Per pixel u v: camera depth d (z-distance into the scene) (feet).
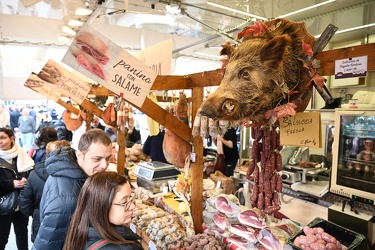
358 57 2.93
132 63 4.19
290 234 5.10
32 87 10.30
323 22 9.96
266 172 3.73
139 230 6.90
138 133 18.86
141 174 9.26
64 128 19.31
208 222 6.14
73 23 10.04
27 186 7.22
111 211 3.48
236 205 5.49
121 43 14.10
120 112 9.43
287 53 3.08
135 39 13.97
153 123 10.46
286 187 7.92
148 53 6.03
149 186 8.87
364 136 6.07
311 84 3.26
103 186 3.48
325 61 3.20
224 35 10.50
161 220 6.59
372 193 5.82
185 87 5.83
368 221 5.76
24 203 7.23
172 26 11.32
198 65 20.59
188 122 7.63
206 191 7.05
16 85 15.99
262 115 3.23
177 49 15.58
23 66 16.03
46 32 12.64
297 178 7.83
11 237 11.48
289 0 8.38
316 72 3.21
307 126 3.34
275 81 3.03
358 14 9.18
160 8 9.22
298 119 3.41
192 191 6.05
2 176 8.19
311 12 9.14
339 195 6.47
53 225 4.32
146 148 12.68
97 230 3.37
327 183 7.72
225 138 10.94
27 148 21.11
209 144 15.33
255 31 3.26
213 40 13.29
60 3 8.23
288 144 3.49
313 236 4.30
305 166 8.00
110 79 4.14
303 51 3.13
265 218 5.00
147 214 7.18
